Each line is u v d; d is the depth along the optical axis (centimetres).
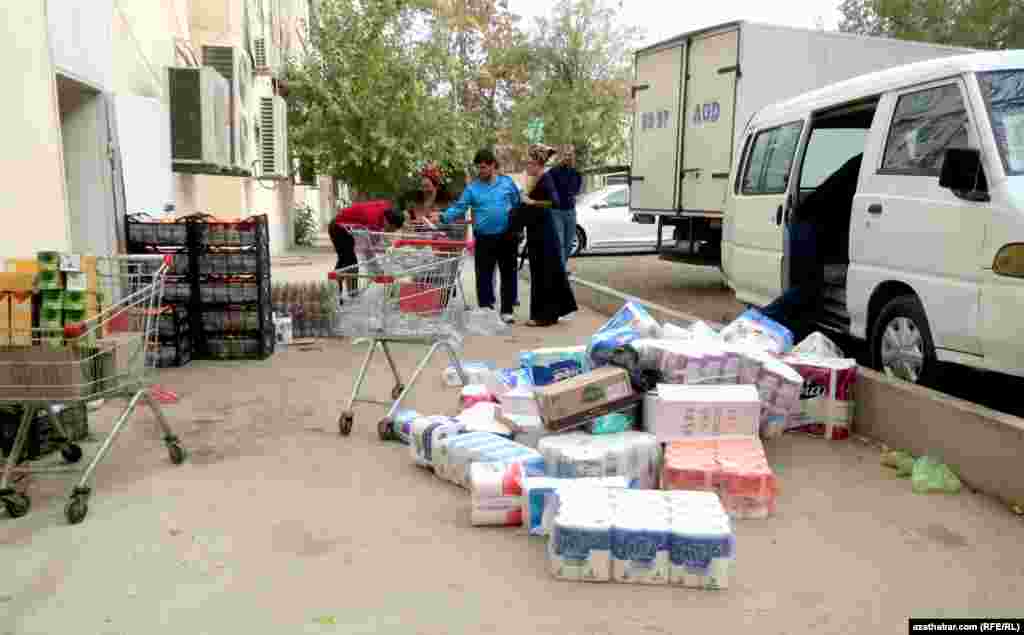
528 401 467
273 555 336
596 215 1739
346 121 2225
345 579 316
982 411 409
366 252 611
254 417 539
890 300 559
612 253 1767
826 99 679
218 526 364
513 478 367
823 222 715
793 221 694
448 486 418
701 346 478
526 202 892
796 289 669
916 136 543
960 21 2638
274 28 2167
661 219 1212
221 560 331
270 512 380
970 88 501
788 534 359
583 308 1059
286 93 2272
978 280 465
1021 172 459
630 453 397
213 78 1014
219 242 708
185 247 708
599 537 313
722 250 893
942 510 385
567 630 280
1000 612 294
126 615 288
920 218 516
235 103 1246
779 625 285
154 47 960
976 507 388
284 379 647
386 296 516
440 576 320
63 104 745
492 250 920
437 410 553
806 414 497
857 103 630
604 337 470
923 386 506
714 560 308
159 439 489
